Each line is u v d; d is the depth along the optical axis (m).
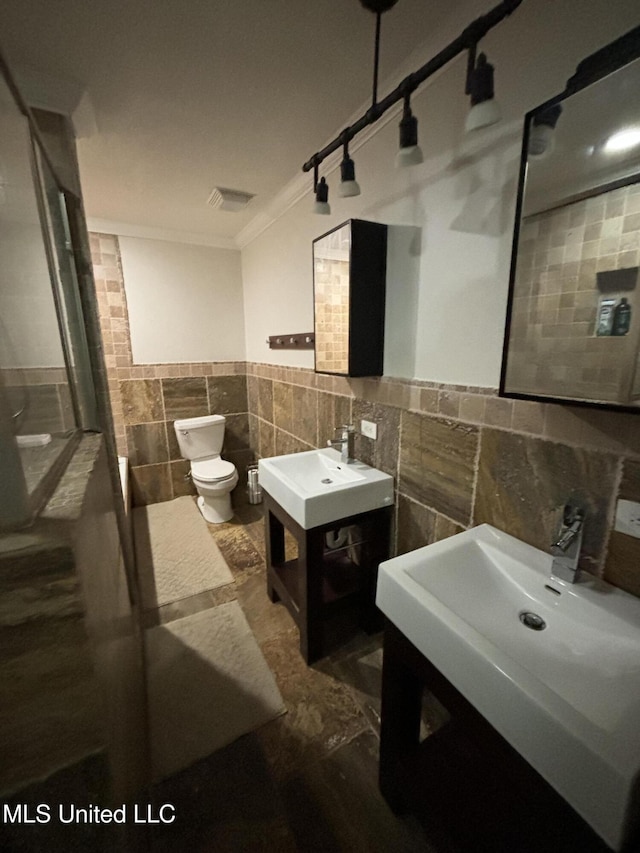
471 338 1.19
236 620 1.84
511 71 0.98
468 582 1.00
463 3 0.99
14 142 0.87
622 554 0.87
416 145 0.94
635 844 0.51
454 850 0.88
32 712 0.52
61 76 1.24
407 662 0.89
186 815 1.05
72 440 1.22
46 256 1.12
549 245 0.88
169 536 2.64
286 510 1.56
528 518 1.07
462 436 1.25
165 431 3.12
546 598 0.92
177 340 3.05
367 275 1.50
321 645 1.58
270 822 1.04
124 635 1.09
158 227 2.79
